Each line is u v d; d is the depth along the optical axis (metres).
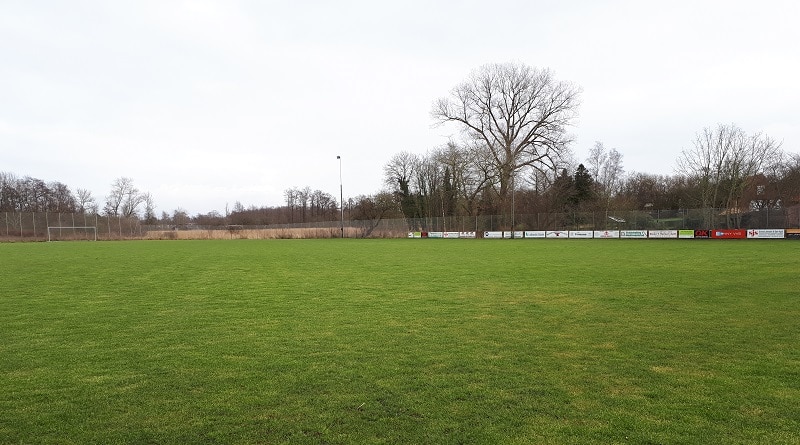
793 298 10.88
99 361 6.47
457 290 12.75
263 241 52.31
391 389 5.33
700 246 30.53
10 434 4.27
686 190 61.69
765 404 4.79
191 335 7.92
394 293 12.30
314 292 12.53
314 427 4.38
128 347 7.18
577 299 11.16
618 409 4.71
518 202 64.31
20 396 5.19
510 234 53.28
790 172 56.12
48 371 6.05
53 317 9.41
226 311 9.98
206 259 24.06
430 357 6.56
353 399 5.05
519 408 4.76
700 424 4.35
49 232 59.56
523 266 19.02
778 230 37.22
